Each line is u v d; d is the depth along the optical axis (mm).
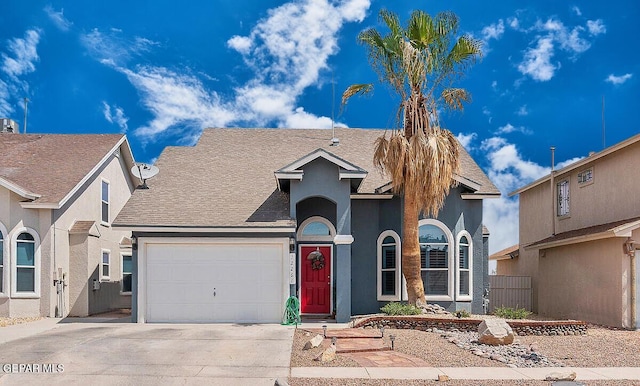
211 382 9445
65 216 19453
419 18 16719
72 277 19719
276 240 16844
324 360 11008
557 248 20703
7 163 20766
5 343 12672
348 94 17625
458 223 18359
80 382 9328
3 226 17938
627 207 18047
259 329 15070
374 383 9500
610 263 17094
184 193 18422
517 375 10180
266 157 21391
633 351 12648
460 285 18312
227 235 16797
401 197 18344
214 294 16812
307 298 18750
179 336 13750
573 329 15164
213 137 22906
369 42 17047
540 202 24562
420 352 12102
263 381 9547
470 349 12492
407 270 16922
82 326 15711
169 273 16828
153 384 9273
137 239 16734
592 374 10414
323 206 18906
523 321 15070
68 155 21625
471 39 16859
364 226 18750
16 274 18094
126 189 24797
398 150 16391
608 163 19281
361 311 18469
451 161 16953
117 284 23094
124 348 12109
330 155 16844
